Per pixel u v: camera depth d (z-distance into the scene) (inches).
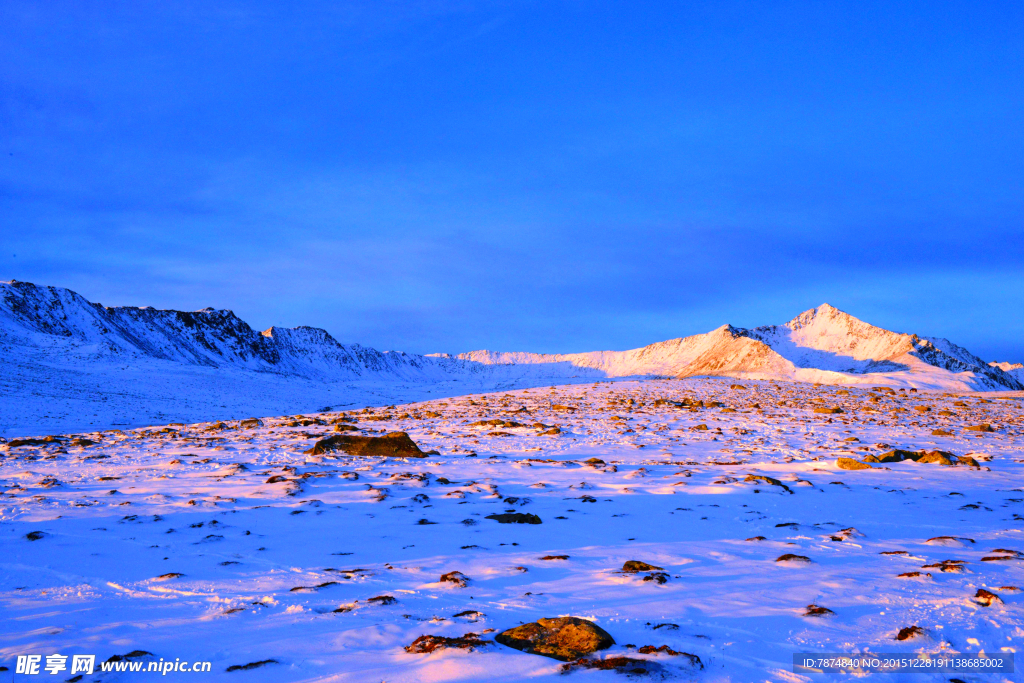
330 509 393.7
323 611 216.7
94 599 233.5
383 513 383.6
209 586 247.6
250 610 218.5
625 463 628.4
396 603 223.1
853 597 223.1
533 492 458.6
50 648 184.2
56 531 334.6
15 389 2219.5
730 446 773.3
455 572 257.4
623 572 259.1
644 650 174.4
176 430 1140.5
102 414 2048.5
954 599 218.7
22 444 879.7
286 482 476.4
